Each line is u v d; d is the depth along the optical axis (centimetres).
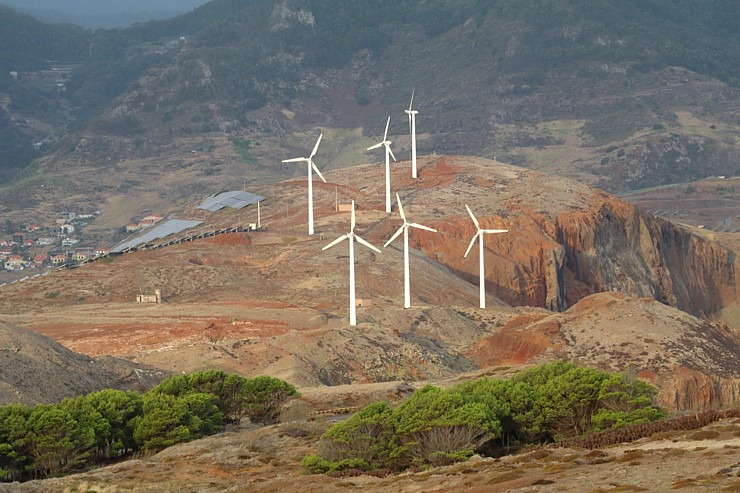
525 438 16150
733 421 13512
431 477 12988
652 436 13350
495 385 16812
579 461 12325
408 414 15438
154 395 18250
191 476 15112
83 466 16888
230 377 19600
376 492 12712
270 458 15750
